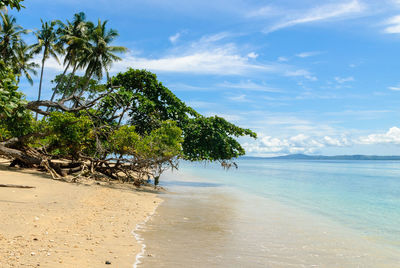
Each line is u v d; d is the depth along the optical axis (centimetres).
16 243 672
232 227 1114
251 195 2270
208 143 3291
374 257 818
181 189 2569
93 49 4322
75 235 807
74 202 1286
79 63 4378
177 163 2433
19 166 2348
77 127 2116
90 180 2250
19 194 1279
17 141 2136
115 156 2527
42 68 4566
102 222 1010
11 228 780
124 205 1409
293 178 4803
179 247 807
